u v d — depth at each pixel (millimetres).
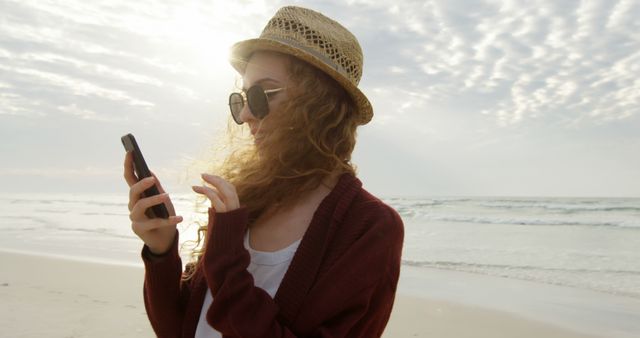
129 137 1302
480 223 23562
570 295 8156
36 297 7156
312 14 1337
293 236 1246
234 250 1106
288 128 1276
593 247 14656
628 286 8984
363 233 1187
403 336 5758
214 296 1080
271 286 1200
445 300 7480
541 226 21828
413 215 28656
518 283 9133
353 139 1388
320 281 1126
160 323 1408
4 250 12039
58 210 32812
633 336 5957
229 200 1143
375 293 1169
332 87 1331
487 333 5938
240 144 1552
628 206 35031
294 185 1271
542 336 5918
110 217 25281
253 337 1038
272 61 1332
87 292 7559
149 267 1353
